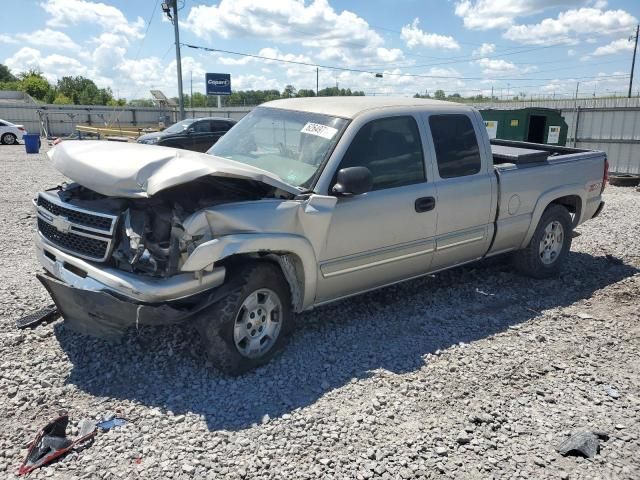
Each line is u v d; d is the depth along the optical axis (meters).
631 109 17.25
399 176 4.84
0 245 7.40
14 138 33.78
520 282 6.36
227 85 42.66
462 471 3.06
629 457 3.23
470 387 3.97
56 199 4.38
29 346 4.31
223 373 4.00
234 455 3.12
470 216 5.40
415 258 5.06
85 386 3.81
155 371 4.03
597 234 8.85
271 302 4.16
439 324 5.09
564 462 3.17
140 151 4.16
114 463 3.02
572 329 5.08
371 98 5.27
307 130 4.74
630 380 4.15
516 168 5.83
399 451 3.20
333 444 3.25
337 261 4.48
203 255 3.63
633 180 15.23
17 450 3.12
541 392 3.90
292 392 3.82
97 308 3.77
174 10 31.55
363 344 4.61
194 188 4.07
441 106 5.31
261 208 3.96
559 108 19.00
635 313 5.52
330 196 4.30
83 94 90.00
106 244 3.86
